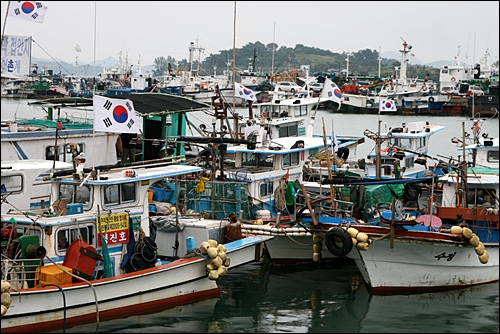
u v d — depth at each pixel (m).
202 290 20.78
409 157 34.97
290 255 24.78
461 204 23.97
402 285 21.95
